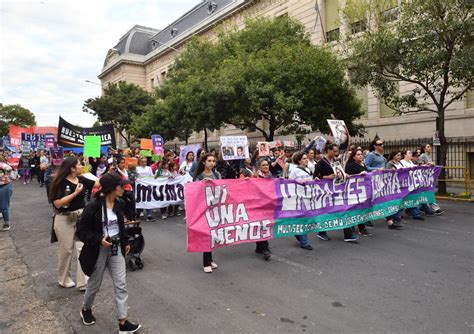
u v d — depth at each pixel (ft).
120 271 12.17
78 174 16.63
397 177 26.53
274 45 55.72
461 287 14.85
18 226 30.32
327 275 16.60
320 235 23.36
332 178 22.17
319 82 50.83
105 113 125.90
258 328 11.94
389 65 39.73
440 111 40.65
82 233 11.93
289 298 14.21
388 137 61.57
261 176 21.30
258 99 51.16
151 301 14.43
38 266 19.71
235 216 18.98
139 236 18.28
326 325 12.00
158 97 96.12
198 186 18.13
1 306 14.65
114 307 14.23
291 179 20.81
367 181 23.79
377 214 24.44
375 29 45.75
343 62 51.49
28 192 55.36
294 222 20.77
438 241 21.93
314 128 55.16
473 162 50.70
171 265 18.90
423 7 36.11
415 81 40.14
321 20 69.31
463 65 33.37
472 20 34.32
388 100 43.93
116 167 30.83
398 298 13.92
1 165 28.58
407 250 20.20
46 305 14.61
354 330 11.62
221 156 34.96
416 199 28.37
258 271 17.46
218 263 18.92
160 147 56.18
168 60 147.23
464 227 25.49
